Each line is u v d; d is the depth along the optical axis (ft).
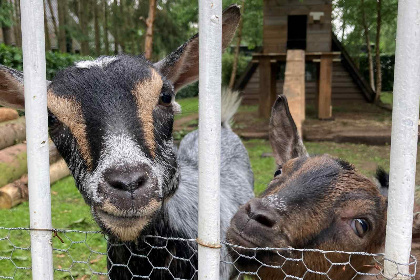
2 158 3.44
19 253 2.40
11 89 1.35
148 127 1.11
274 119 1.68
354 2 8.59
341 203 1.24
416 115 0.74
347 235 1.23
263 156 4.76
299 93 4.98
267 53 6.91
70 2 9.41
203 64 0.80
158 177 1.08
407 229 0.76
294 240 1.19
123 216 1.01
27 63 0.88
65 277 2.16
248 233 1.17
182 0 9.29
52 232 0.97
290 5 6.72
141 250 1.29
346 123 6.69
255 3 8.09
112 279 1.38
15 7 8.64
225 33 1.46
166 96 1.22
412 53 0.72
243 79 10.08
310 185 1.26
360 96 9.71
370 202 1.27
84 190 1.11
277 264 1.20
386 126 6.34
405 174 0.75
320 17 6.69
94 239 2.57
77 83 1.13
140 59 1.28
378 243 1.33
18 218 2.97
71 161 1.14
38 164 0.91
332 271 1.27
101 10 10.27
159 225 1.30
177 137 5.20
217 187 0.84
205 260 0.85
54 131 1.16
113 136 1.05
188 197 1.53
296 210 1.20
